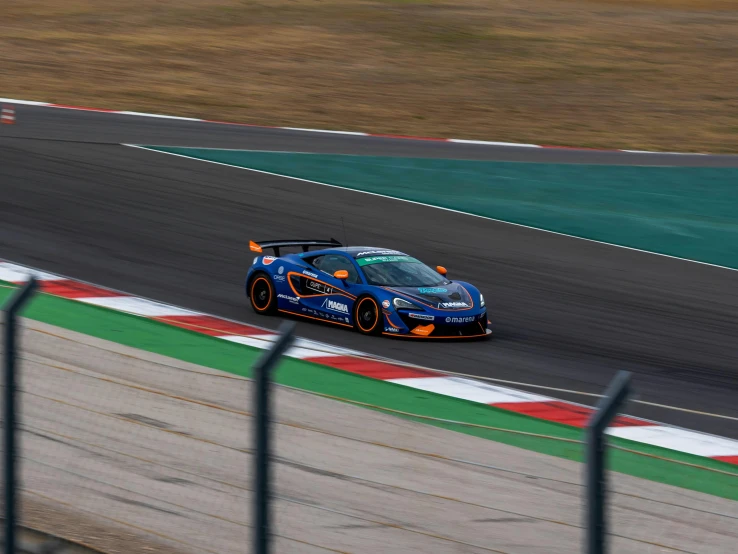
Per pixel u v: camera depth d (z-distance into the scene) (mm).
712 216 83688
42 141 92500
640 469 24547
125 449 23766
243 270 61500
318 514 19391
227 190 81438
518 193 87875
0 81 123750
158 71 137625
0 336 25609
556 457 21922
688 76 158000
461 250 69250
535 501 19609
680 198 89625
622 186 93062
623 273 65688
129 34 158875
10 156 85938
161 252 64000
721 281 65125
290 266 51719
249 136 104375
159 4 183250
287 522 19547
